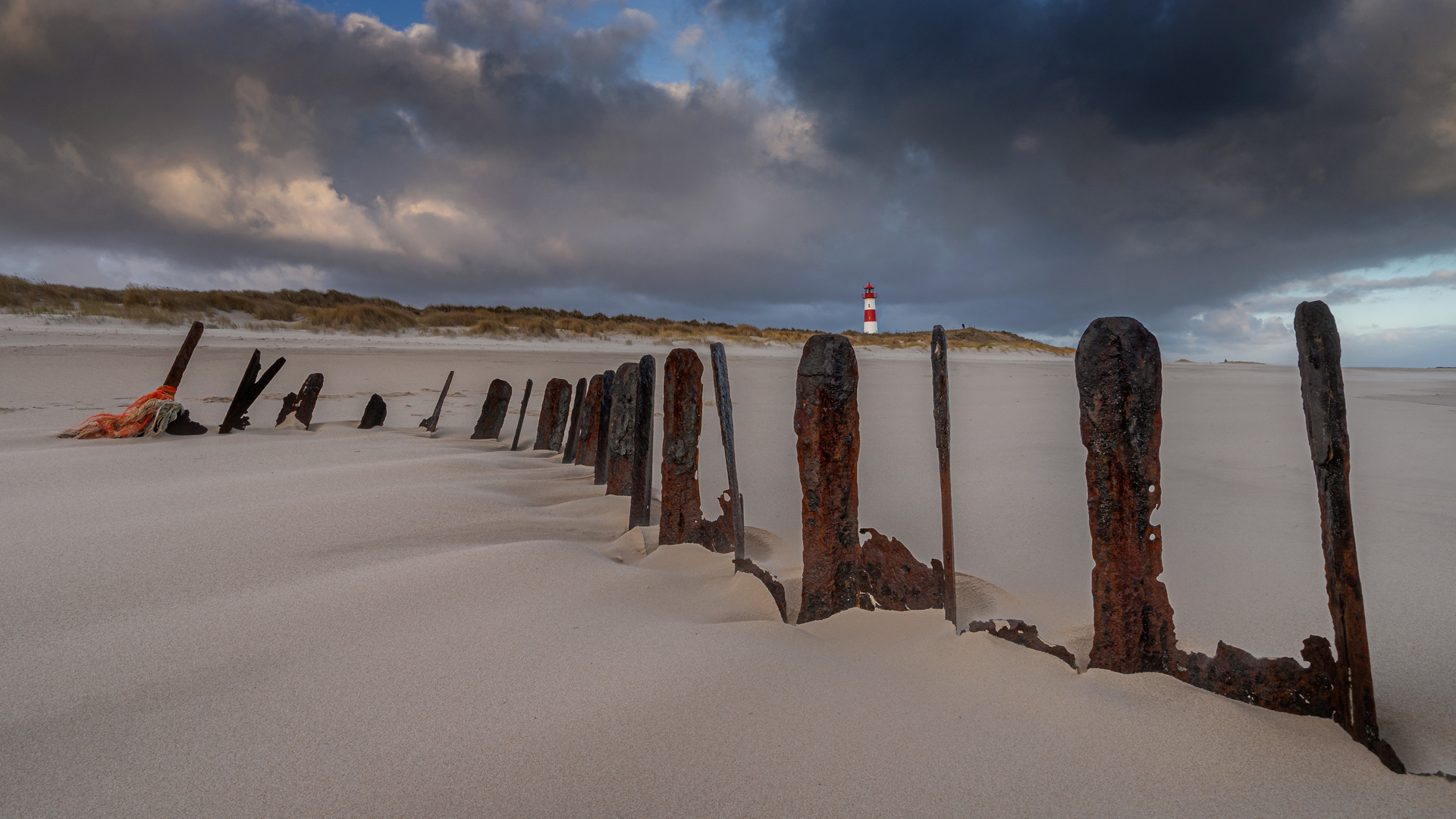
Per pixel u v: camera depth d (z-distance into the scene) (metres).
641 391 3.95
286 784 1.56
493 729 1.75
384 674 2.03
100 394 9.73
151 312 21.23
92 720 1.81
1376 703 1.94
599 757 1.64
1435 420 8.58
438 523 3.70
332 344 19.83
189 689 1.96
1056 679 1.99
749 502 4.75
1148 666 2.01
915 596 2.56
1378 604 2.65
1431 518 3.92
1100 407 2.07
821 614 2.59
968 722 1.80
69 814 1.47
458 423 8.66
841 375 2.64
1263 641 2.39
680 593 2.81
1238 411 9.91
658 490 4.94
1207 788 1.55
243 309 24.23
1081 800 1.52
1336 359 1.74
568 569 2.89
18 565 2.93
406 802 1.50
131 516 3.64
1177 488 4.89
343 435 7.20
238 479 4.55
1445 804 1.47
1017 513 4.30
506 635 2.27
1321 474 1.77
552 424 7.02
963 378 17.69
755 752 1.67
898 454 6.45
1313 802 1.50
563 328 29.64
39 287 21.39
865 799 1.52
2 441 6.07
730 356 25.27
